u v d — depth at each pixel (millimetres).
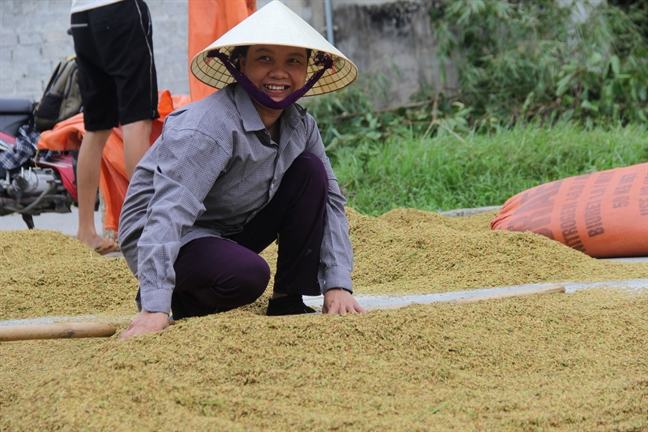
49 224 10852
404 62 12133
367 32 12000
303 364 3338
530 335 3838
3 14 11336
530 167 9750
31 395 3123
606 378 3451
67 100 8062
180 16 11484
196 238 4062
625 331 4004
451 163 9719
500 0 11953
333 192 4340
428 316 3766
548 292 4656
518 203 6766
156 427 2844
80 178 7062
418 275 5785
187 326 3461
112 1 6543
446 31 11820
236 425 2865
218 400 3029
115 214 7629
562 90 11312
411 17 12125
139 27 6598
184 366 3244
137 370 3162
